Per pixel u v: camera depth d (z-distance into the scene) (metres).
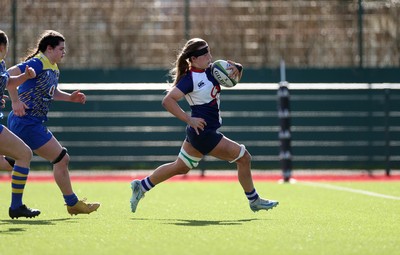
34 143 34.53
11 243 26.19
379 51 79.75
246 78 78.12
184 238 27.50
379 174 75.06
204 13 80.19
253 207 36.06
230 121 78.06
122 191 54.50
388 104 75.81
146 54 80.56
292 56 80.38
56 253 24.16
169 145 77.94
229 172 77.00
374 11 79.88
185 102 77.31
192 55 34.56
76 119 77.94
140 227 30.80
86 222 32.72
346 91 78.25
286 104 65.56
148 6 80.44
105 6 80.25
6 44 31.80
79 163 77.94
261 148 78.00
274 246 25.67
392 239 27.50
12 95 32.66
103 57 80.25
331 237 27.92
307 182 64.38
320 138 78.25
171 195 50.00
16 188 33.59
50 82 34.81
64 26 79.88
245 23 80.25
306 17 80.56
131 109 78.00
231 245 25.84
